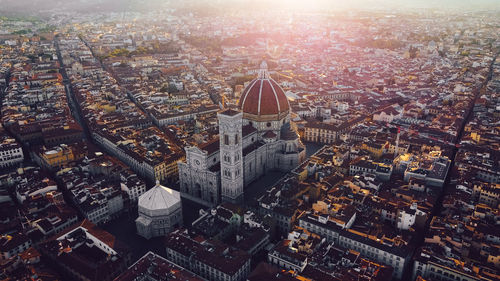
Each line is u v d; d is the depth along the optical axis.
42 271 194.25
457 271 181.25
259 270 183.62
